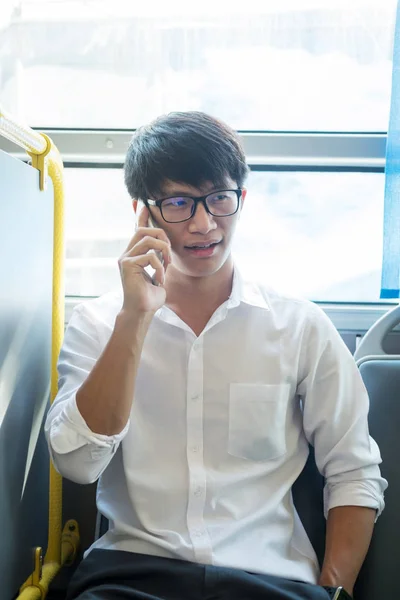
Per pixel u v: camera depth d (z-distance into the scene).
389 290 1.40
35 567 1.18
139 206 1.11
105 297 1.20
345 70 1.50
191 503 1.06
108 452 1.01
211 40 1.49
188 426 1.10
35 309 1.17
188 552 1.02
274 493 1.11
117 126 1.53
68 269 1.57
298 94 1.51
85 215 1.56
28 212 1.12
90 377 0.99
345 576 1.04
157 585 0.98
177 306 1.15
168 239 1.04
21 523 1.13
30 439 1.17
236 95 1.51
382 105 1.50
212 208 1.03
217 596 0.96
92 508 1.43
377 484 1.11
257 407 1.11
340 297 1.56
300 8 1.48
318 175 1.53
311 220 1.54
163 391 1.12
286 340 1.14
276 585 0.98
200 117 1.05
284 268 1.56
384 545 1.14
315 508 1.21
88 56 1.51
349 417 1.13
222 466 1.10
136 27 1.50
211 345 1.13
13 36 1.51
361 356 1.31
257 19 1.48
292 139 1.50
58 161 1.24
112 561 1.02
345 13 1.48
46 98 1.53
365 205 1.53
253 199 1.54
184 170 1.00
